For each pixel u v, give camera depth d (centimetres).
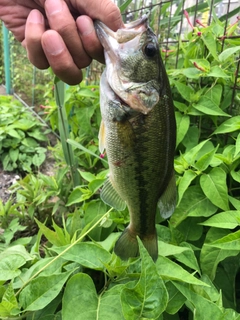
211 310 19
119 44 19
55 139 69
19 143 61
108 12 19
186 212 27
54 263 23
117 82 19
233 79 34
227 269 26
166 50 42
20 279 22
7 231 36
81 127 45
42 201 40
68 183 44
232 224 24
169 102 20
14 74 100
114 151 20
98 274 25
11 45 100
